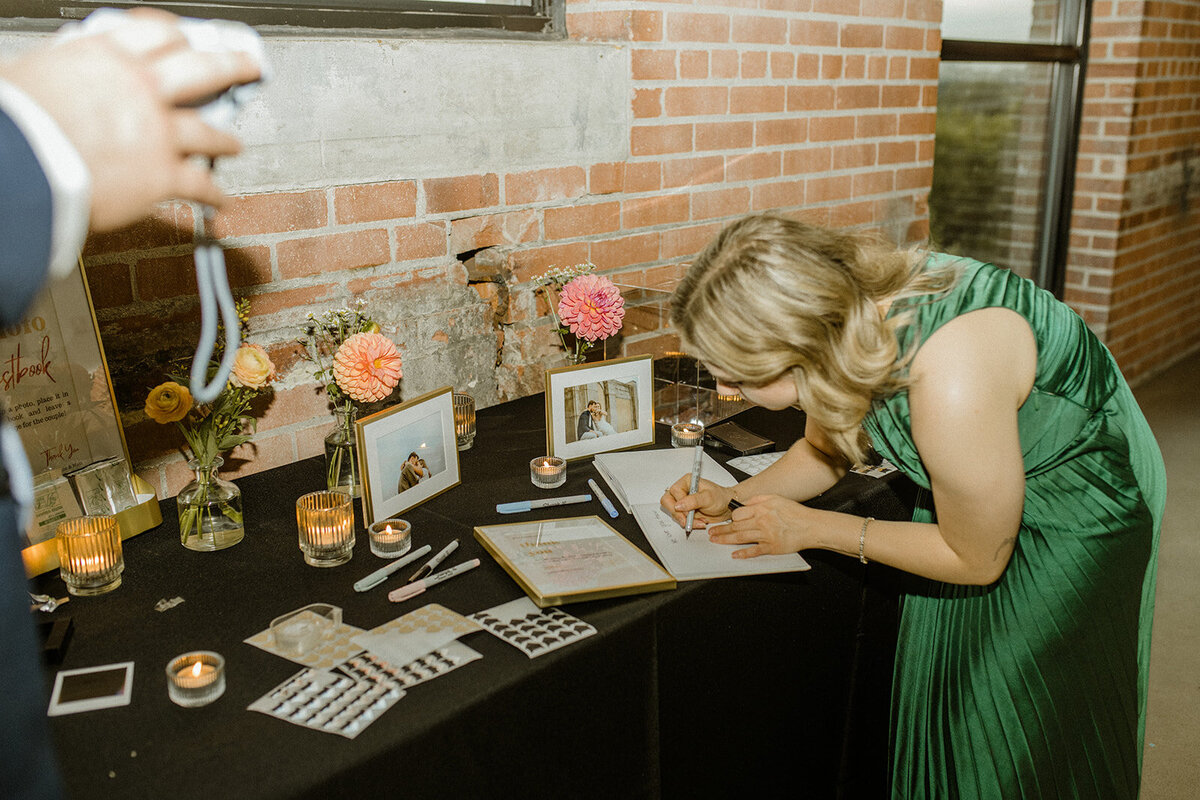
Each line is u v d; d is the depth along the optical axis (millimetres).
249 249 1509
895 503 1572
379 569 1197
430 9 1785
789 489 1395
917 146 2814
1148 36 3719
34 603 1103
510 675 976
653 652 1134
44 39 1265
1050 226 4016
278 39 1464
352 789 846
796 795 1522
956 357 1016
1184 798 1789
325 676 968
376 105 1604
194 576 1192
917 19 2672
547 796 1054
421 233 1734
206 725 894
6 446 467
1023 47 3467
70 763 837
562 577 1149
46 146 427
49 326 1204
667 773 1228
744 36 2199
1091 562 1206
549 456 1574
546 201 1923
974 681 1295
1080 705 1236
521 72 1803
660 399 1930
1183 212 4426
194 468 1263
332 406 1693
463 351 1877
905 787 1459
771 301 969
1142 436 1259
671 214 2178
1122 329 4172
